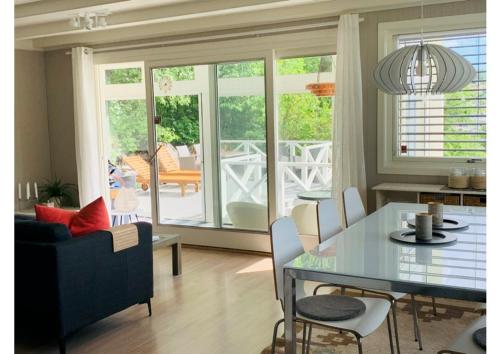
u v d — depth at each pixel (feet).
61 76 21.30
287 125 17.28
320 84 16.49
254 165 17.75
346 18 14.93
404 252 8.01
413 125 15.01
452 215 10.59
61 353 10.26
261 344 10.57
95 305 10.91
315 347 10.26
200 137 18.71
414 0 14.19
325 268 7.32
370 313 8.08
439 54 8.33
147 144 20.67
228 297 13.51
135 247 11.93
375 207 15.62
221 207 18.63
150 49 19.11
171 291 14.11
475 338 6.93
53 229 10.22
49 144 21.86
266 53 16.87
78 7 14.94
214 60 17.89
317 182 16.97
